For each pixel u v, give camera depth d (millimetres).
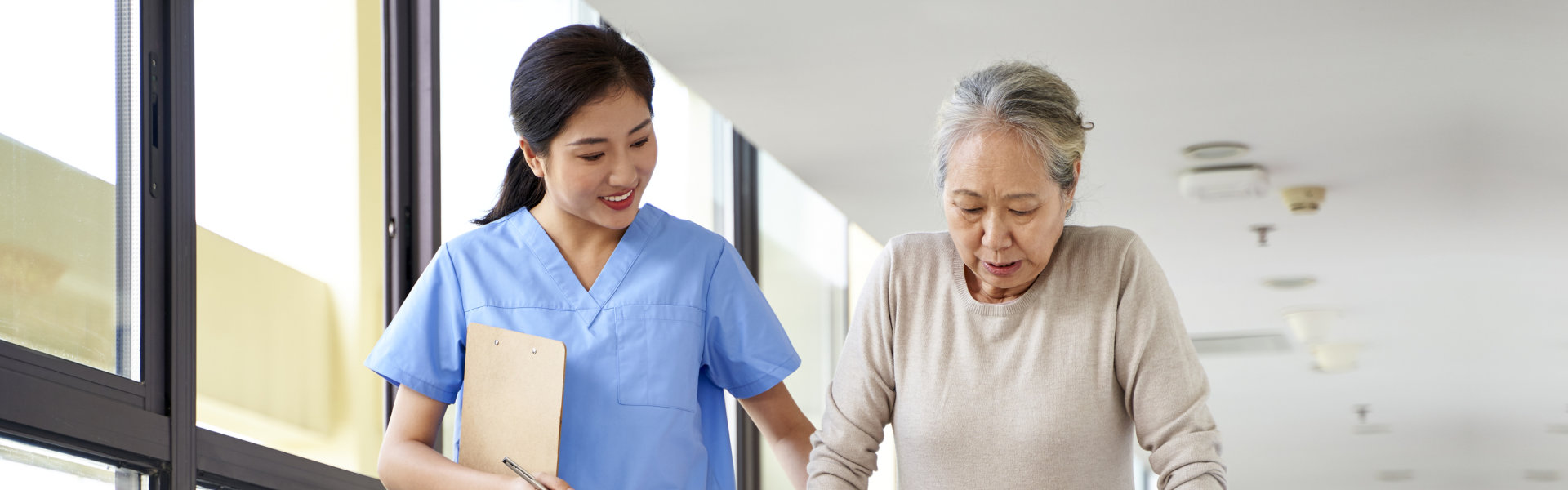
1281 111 3094
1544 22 2578
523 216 1742
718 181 4609
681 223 1773
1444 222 3836
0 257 2004
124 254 2264
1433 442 6496
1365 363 5332
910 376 1539
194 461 2316
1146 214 3842
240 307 2607
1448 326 4840
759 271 4715
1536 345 4934
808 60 2873
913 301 1562
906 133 3299
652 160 1608
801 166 3555
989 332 1512
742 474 4586
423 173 3164
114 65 2285
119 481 2168
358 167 3035
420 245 3145
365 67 3094
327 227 2914
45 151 2113
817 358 4914
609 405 1644
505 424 1566
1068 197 1452
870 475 1592
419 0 3227
